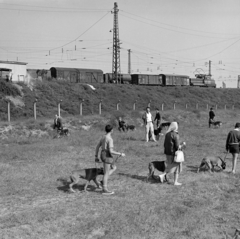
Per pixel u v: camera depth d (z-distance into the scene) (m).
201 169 10.73
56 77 46.38
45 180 8.96
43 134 21.41
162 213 6.47
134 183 8.90
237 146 10.14
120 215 6.31
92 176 8.03
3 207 6.89
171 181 9.18
